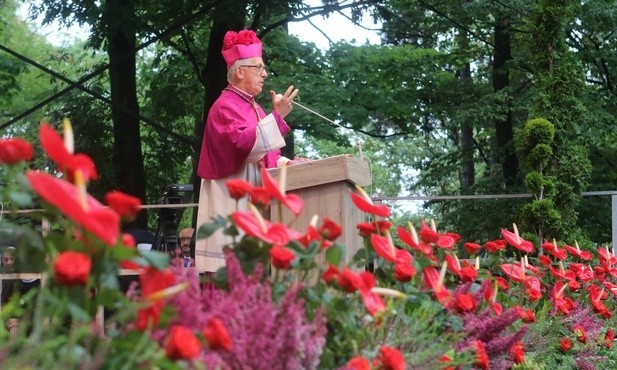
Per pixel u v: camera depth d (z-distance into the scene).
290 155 20.20
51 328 2.65
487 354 4.86
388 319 4.21
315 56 21.30
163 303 2.83
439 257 5.61
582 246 11.30
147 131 23.56
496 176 22.39
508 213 20.36
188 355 2.55
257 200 3.95
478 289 5.38
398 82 22.09
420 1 22.05
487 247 7.01
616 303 8.16
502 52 22.19
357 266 4.69
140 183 19.94
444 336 4.46
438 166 25.02
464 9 21.19
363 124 20.95
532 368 5.84
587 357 6.81
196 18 19.11
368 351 3.88
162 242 10.00
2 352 2.52
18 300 2.87
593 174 22.22
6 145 3.15
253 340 3.17
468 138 27.17
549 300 7.13
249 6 17.98
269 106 19.00
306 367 3.29
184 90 22.64
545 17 12.09
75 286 2.76
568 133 11.85
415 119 22.38
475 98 21.98
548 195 11.38
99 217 2.61
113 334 2.88
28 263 2.91
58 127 21.67
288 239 3.68
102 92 22.59
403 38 24.83
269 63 21.55
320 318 3.46
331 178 5.67
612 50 21.56
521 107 20.98
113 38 18.84
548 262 7.41
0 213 4.88
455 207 21.48
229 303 3.24
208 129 6.52
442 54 23.28
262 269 3.61
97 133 20.89
